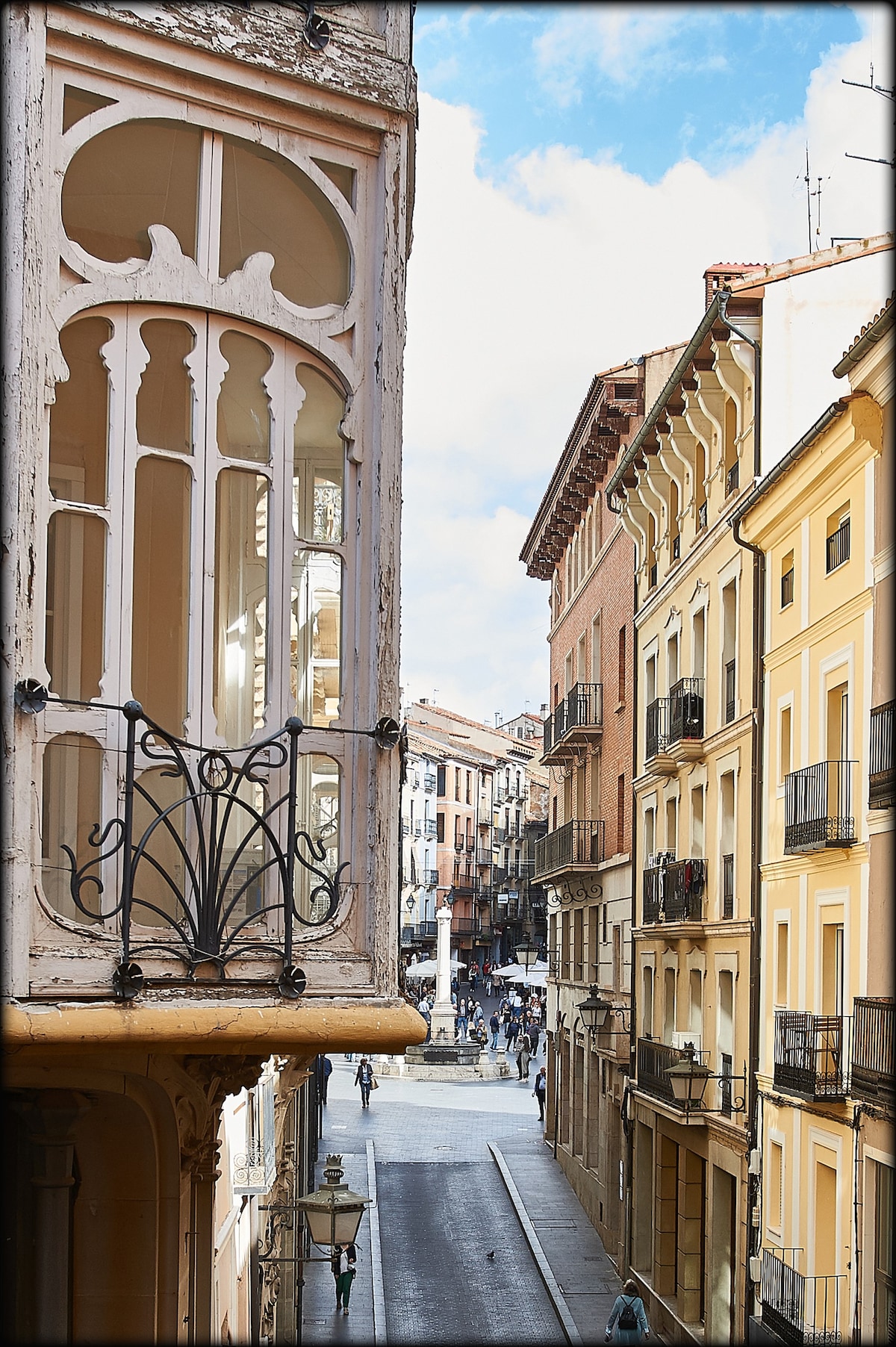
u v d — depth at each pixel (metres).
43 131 5.93
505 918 99.88
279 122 6.55
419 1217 30.53
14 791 5.50
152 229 6.21
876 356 16.52
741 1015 22.03
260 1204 13.85
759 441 22.44
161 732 5.68
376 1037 5.93
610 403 32.72
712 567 24.77
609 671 34.34
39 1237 6.74
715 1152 22.77
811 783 18.72
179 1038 5.62
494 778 101.31
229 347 6.55
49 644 6.11
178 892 5.74
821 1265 17.67
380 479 6.61
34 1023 5.39
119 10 6.10
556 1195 33.56
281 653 6.40
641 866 29.50
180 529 6.43
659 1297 24.88
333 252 6.82
